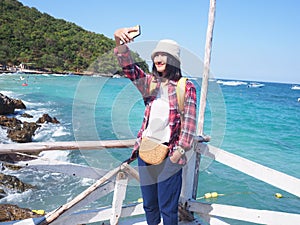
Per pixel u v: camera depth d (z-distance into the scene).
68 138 10.91
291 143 14.70
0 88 33.50
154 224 2.71
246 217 2.84
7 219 4.50
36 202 5.89
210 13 2.96
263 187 7.75
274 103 37.72
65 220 2.77
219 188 7.58
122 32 2.14
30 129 11.42
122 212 3.09
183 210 3.28
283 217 2.64
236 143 13.84
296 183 2.29
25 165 2.49
